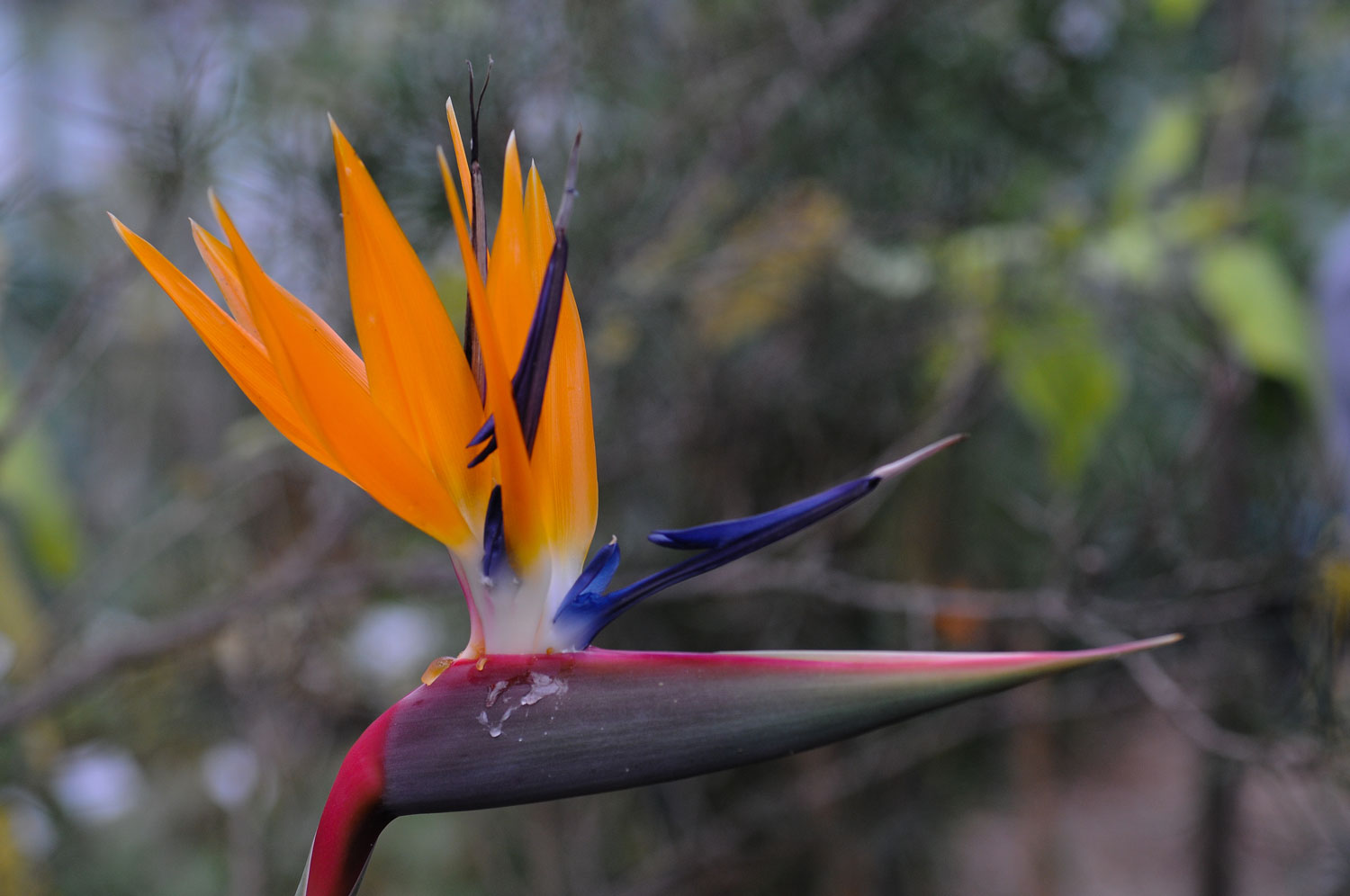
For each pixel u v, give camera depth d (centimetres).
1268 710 126
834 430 158
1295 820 138
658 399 151
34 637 128
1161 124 137
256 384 80
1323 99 174
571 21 117
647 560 157
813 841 172
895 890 202
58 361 101
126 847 180
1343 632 110
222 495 147
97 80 126
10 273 109
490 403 80
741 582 125
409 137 108
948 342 141
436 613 181
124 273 102
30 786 133
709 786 180
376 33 127
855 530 147
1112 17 147
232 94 101
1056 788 248
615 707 79
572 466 82
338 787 79
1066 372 122
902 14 127
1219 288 122
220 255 81
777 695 79
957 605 118
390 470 80
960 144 138
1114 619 119
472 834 202
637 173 127
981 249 129
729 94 132
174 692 151
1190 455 120
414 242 112
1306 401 123
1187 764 229
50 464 129
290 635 149
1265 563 116
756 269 140
